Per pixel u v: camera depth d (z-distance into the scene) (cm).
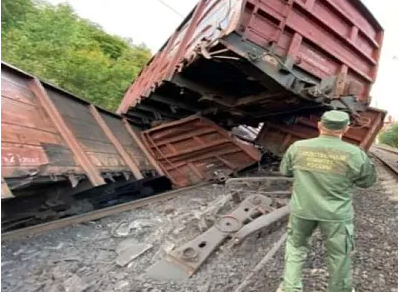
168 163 971
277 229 480
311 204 280
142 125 1104
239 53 491
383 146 2930
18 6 1662
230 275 351
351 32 669
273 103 741
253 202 540
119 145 779
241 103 758
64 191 559
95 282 338
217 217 516
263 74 543
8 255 385
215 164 922
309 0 571
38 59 1382
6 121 436
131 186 857
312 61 611
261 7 517
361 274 344
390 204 669
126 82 1652
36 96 571
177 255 383
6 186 369
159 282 340
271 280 334
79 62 1479
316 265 362
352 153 275
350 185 278
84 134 654
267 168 1044
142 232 493
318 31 608
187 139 939
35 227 453
